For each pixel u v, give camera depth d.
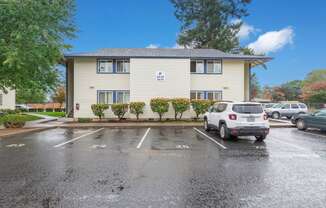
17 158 9.93
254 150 11.65
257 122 13.94
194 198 5.85
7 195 6.02
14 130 19.06
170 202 5.62
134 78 25.92
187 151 11.39
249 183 6.90
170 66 26.12
